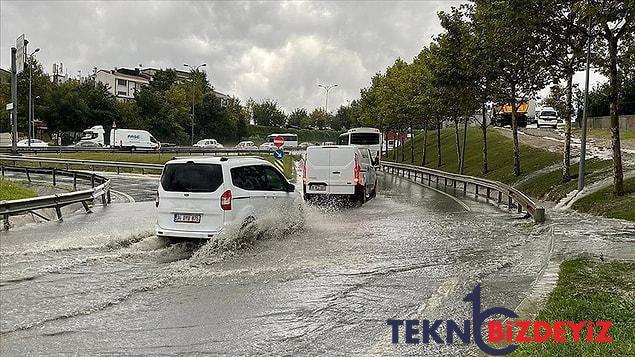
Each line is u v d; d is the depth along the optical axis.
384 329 6.06
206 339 5.74
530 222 14.49
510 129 56.22
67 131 71.31
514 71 24.92
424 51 37.56
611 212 15.45
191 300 7.15
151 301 7.10
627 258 9.26
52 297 7.25
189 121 85.69
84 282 8.02
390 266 9.16
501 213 16.77
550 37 17.69
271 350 5.44
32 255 9.82
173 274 8.49
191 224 10.59
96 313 6.60
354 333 5.94
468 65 26.02
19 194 19.16
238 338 5.78
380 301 7.14
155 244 10.75
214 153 54.75
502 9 16.38
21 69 36.81
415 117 44.19
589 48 18.03
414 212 16.80
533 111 64.94
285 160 48.47
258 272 8.66
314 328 6.10
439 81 28.36
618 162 16.98
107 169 39.25
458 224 14.11
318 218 14.89
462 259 9.77
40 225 13.82
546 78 24.25
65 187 25.59
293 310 6.74
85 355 5.31
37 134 68.25
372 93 63.47
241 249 10.51
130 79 117.38
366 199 20.34
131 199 21.94
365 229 13.07
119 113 74.75
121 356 5.28
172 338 5.77
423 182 33.25
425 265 9.27
